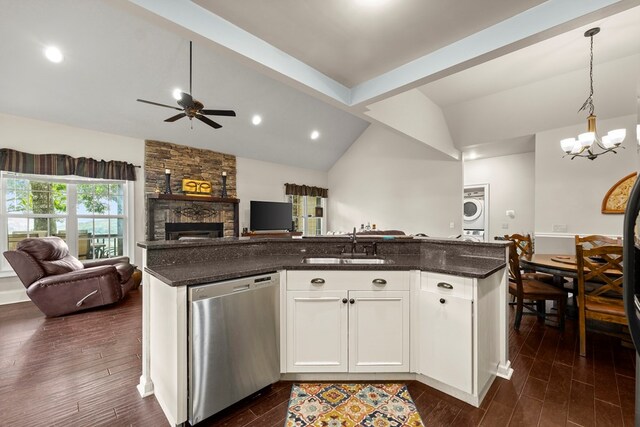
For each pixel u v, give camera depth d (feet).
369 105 11.14
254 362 5.98
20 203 13.60
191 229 18.03
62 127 14.19
